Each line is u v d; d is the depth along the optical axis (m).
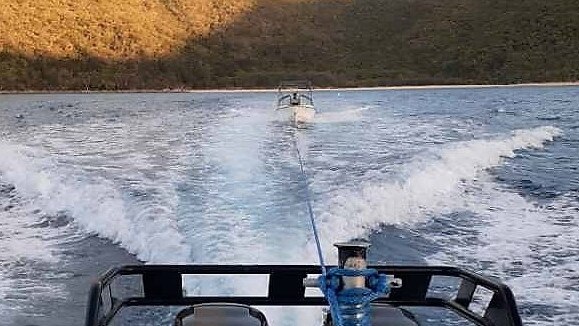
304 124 22.02
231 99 44.75
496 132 18.80
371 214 8.13
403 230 7.76
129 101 44.94
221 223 7.33
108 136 18.45
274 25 79.75
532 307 5.36
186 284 5.07
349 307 2.65
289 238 6.78
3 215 8.98
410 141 16.23
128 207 8.28
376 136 17.81
